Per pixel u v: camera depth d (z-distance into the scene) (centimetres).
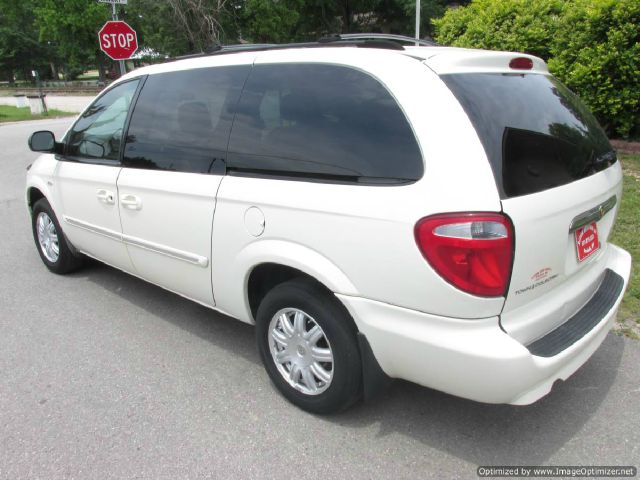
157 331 401
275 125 291
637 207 583
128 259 402
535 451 268
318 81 278
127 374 343
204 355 366
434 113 233
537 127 256
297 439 280
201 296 348
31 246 605
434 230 222
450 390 241
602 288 298
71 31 5144
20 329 405
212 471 258
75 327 408
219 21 2220
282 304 293
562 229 245
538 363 227
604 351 353
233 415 301
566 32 782
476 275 219
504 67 274
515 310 234
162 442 279
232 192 300
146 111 374
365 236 242
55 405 311
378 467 259
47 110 2598
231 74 322
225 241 309
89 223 428
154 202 352
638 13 711
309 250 267
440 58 250
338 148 261
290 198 270
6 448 276
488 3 896
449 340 229
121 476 256
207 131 326
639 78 728
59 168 452
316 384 293
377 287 244
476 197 218
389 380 272
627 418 289
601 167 287
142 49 2553
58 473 259
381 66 255
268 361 313
